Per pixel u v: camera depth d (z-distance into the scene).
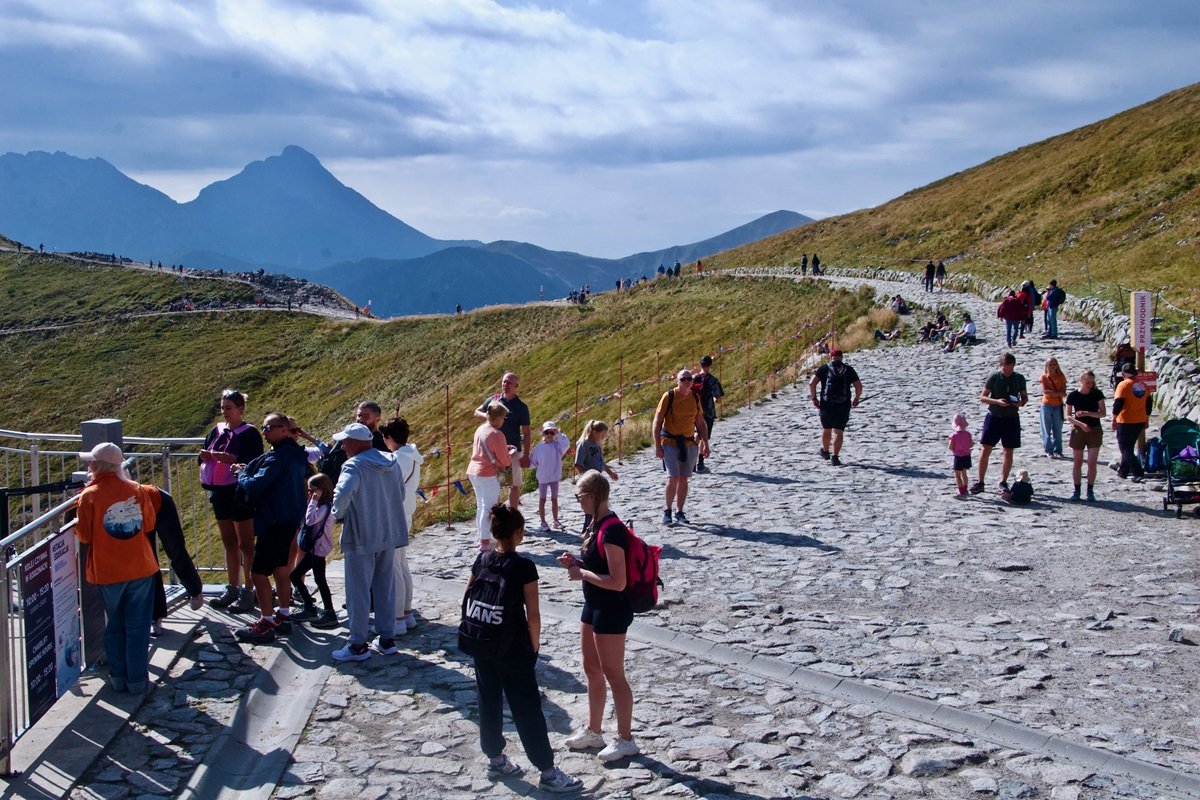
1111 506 14.91
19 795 6.52
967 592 10.90
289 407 80.62
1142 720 7.48
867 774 6.73
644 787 6.64
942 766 6.79
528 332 77.81
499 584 6.78
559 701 8.20
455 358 77.56
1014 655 8.94
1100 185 79.00
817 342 38.44
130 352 95.88
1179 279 41.72
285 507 9.44
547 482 14.45
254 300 111.81
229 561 10.38
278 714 8.09
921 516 14.55
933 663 8.74
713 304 67.94
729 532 13.85
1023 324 33.72
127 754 7.19
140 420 82.94
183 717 7.81
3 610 6.76
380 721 7.86
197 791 6.70
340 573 12.60
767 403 26.28
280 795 6.65
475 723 7.82
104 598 7.95
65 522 8.95
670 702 8.05
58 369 94.44
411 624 10.09
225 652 9.20
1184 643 9.17
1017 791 6.43
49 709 7.66
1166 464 15.05
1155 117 86.62
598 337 66.25
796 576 11.60
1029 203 83.44
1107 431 20.34
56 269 127.44
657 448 14.39
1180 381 21.00
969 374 28.30
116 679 8.12
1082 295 38.81
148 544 8.18
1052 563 11.98
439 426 56.22
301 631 9.97
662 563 12.28
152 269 128.25
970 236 82.81
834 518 14.55
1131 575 11.39
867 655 8.96
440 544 14.10
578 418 35.53
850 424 22.56
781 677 8.52
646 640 9.49
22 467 12.13
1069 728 7.33
